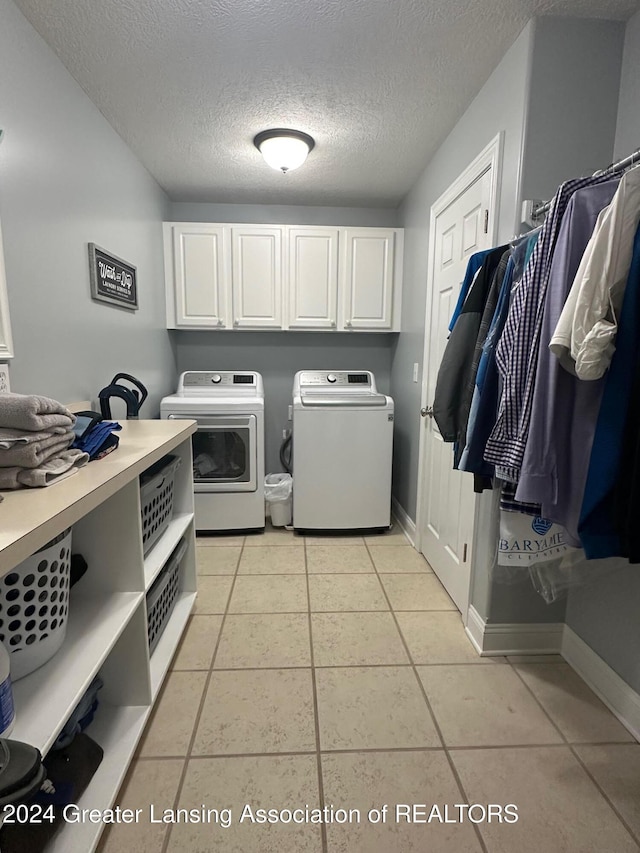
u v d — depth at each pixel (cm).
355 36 153
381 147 234
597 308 92
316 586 226
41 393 151
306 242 306
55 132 159
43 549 97
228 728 138
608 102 150
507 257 140
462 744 134
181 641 181
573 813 114
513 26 148
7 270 133
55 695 91
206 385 308
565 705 150
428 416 249
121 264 219
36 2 136
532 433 106
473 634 182
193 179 278
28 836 93
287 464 351
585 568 147
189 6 139
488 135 177
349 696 152
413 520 285
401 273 313
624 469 93
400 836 108
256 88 183
